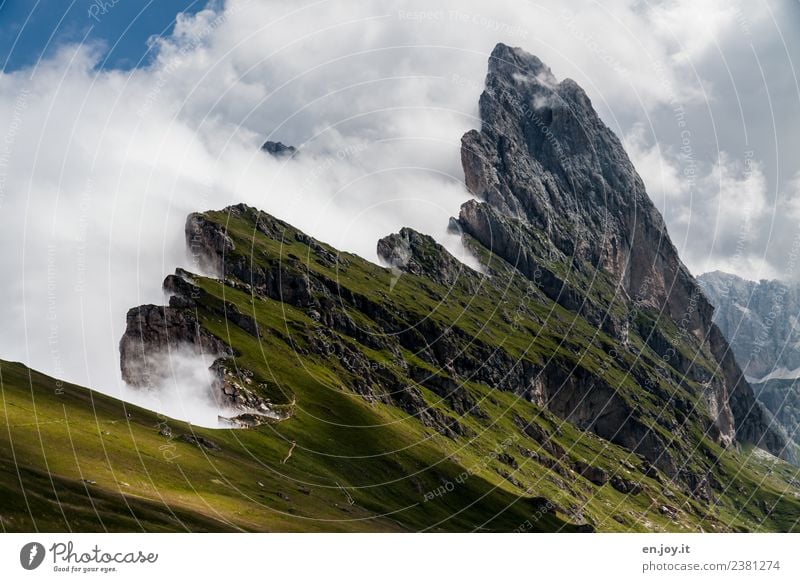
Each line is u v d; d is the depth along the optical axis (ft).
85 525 270.87
